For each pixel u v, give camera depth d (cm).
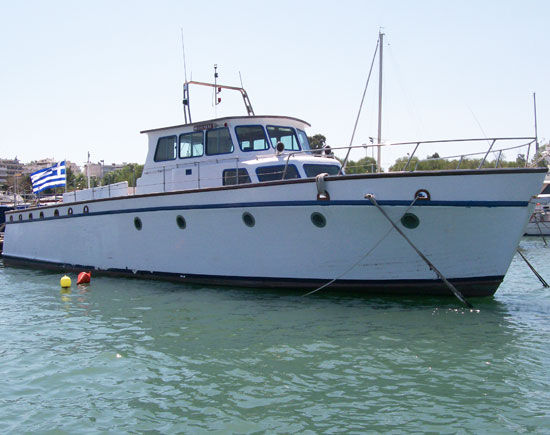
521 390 596
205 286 1255
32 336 859
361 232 1019
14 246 1914
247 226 1145
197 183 1321
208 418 540
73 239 1590
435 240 977
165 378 652
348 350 740
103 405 577
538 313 941
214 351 750
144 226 1349
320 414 544
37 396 605
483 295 1022
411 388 606
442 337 795
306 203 1045
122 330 880
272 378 643
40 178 1958
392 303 1015
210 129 1309
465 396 582
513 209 941
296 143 1344
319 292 1110
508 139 980
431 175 941
